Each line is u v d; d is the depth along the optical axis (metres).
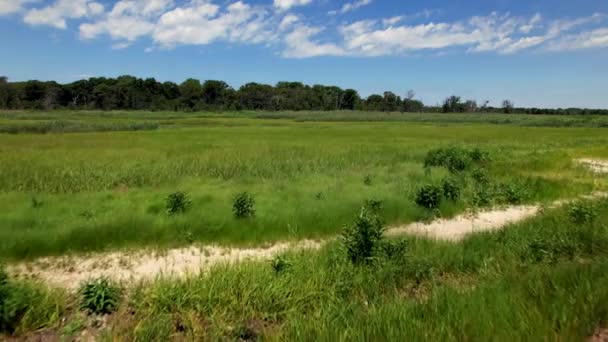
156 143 29.75
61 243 7.58
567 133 49.81
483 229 9.62
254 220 9.09
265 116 105.12
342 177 14.87
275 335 4.38
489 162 20.19
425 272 6.40
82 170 15.46
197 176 15.05
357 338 4.05
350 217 9.63
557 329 4.05
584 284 4.95
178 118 87.81
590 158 23.66
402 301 5.07
